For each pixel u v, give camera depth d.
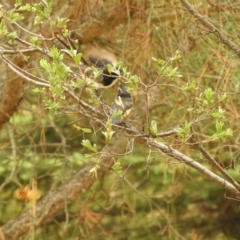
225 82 9.16
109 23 9.90
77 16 9.77
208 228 18.97
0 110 11.02
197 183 18.22
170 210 17.91
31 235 7.52
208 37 9.41
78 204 11.77
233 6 9.12
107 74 6.30
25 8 6.61
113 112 6.03
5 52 6.46
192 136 6.72
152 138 6.23
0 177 15.52
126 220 16.33
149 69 10.23
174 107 9.85
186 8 7.96
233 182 6.78
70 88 5.96
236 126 9.55
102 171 11.42
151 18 9.79
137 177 16.38
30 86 11.06
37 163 11.93
